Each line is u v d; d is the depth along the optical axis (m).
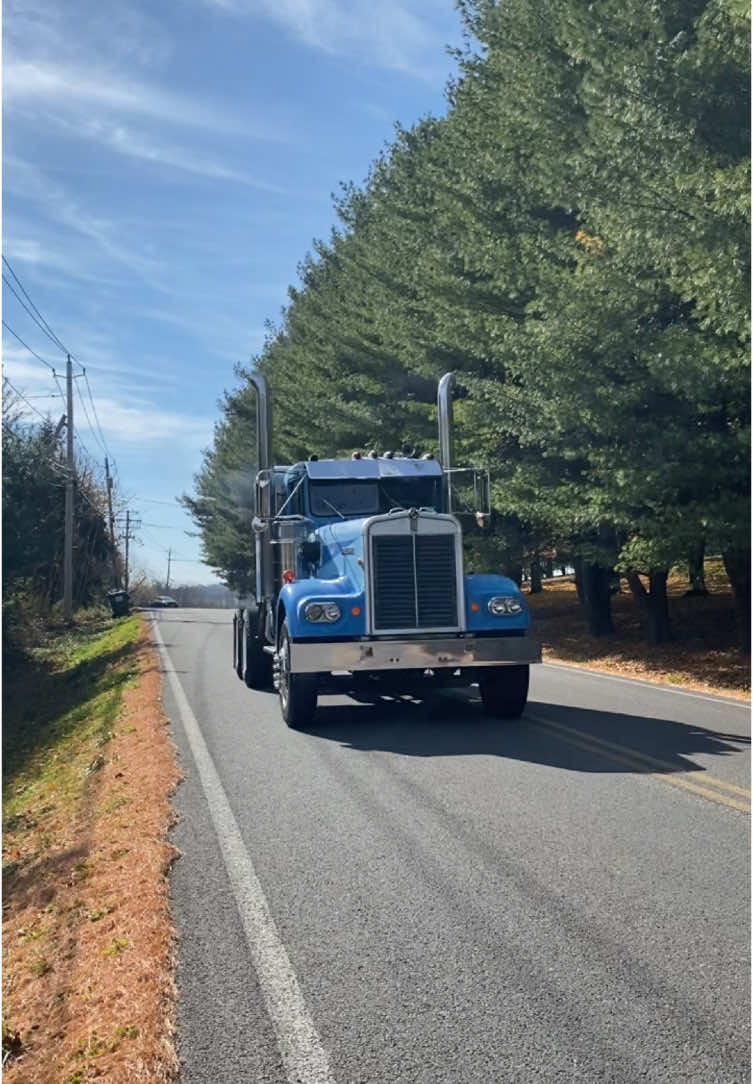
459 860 6.74
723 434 16.33
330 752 10.66
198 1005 4.67
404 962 5.09
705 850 6.89
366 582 11.76
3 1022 4.96
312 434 35.12
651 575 22.03
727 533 16.28
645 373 16.95
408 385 29.84
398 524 11.87
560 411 17.69
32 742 17.56
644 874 6.39
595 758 10.09
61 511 51.44
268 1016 4.54
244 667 17.02
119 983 4.95
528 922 5.60
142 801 8.68
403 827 7.59
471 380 21.34
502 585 12.25
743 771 9.41
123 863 6.96
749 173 12.30
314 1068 4.10
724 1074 4.00
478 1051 4.20
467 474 13.57
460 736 11.51
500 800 8.35
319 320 36.25
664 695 15.58
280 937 5.45
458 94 23.38
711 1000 4.61
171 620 47.28
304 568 13.66
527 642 11.93
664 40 14.12
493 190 21.75
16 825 10.23
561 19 16.62
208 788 9.03
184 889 6.29
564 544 25.86
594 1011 4.52
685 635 23.80
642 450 16.95
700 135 13.87
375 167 32.16
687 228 13.66
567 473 20.97
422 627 11.81
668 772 9.38
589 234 18.20
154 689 17.38
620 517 17.47
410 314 27.16
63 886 6.93
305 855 6.94
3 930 6.46
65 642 41.44
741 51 13.00
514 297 19.89
